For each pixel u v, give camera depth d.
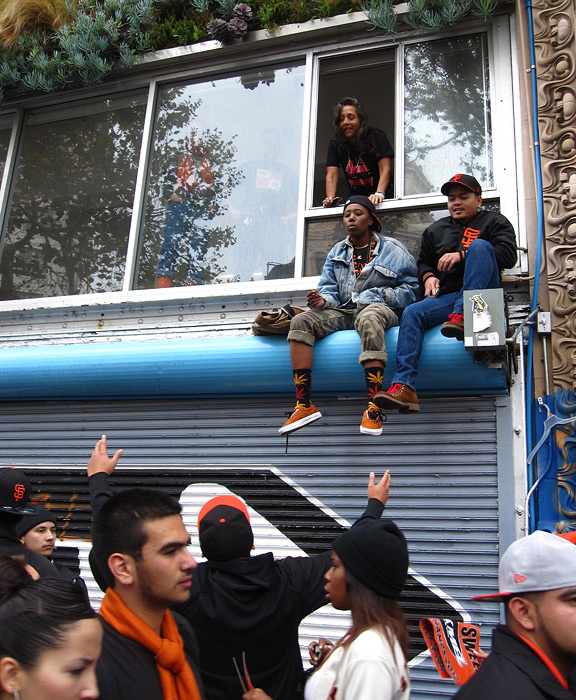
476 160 5.41
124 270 6.14
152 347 5.23
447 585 4.47
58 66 6.32
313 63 6.05
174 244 6.09
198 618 2.76
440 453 4.71
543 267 4.75
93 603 5.29
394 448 4.82
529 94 5.09
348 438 4.95
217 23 6.00
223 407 5.34
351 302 4.89
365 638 2.25
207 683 2.75
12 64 6.52
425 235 4.96
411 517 4.64
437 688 4.31
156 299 5.79
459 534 4.53
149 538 2.29
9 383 5.66
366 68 5.93
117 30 6.31
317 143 5.89
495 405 4.64
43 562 3.80
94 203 6.43
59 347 5.54
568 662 2.16
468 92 5.57
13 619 1.91
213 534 2.88
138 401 5.59
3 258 6.56
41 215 6.57
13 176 6.73
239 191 6.05
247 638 2.75
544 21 5.15
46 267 6.42
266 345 4.95
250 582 2.80
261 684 2.78
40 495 5.67
